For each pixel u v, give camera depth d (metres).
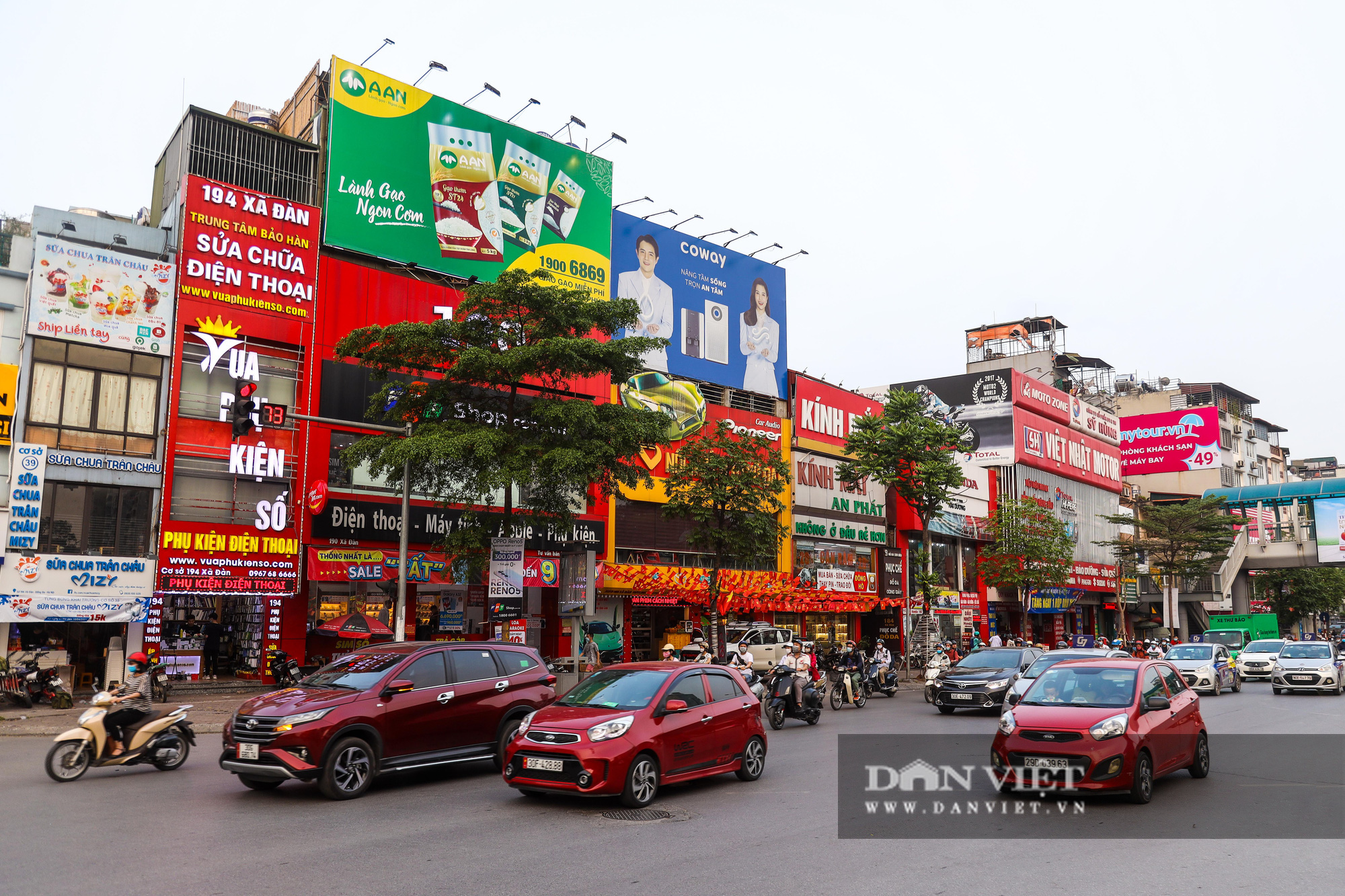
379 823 9.85
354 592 26.64
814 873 7.91
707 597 34.06
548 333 21.20
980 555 47.97
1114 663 12.34
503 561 20.03
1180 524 54.56
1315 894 7.32
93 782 12.40
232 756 11.22
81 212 27.52
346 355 21.28
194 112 26.19
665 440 21.75
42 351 22.14
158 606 23.56
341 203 27.38
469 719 12.67
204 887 7.39
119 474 22.70
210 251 24.56
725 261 39.12
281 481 25.08
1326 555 60.56
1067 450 61.03
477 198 30.64
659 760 11.09
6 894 7.12
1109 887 7.48
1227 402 91.12
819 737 17.98
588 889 7.44
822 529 40.59
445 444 18.88
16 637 21.62
